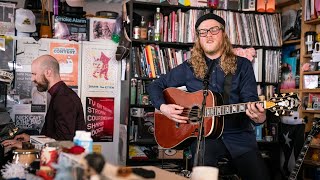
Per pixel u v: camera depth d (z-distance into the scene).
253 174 2.47
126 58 3.89
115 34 3.97
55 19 3.79
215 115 2.42
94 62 3.90
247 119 2.52
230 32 3.98
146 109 3.92
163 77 2.91
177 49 3.96
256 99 2.48
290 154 3.81
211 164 2.46
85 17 3.91
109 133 3.96
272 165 4.12
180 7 3.91
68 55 3.81
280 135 3.99
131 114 3.79
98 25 3.93
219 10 3.97
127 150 3.75
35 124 3.67
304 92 3.88
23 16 3.68
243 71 2.52
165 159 3.85
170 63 3.87
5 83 3.44
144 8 4.03
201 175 1.13
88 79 3.88
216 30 2.53
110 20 3.97
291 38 4.12
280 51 4.16
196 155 2.31
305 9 3.88
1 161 1.98
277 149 4.12
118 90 3.99
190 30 3.89
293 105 2.19
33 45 3.71
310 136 3.28
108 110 3.95
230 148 2.48
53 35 3.82
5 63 3.62
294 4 4.23
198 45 2.65
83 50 3.87
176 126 2.74
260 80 4.09
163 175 1.46
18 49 3.66
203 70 2.60
